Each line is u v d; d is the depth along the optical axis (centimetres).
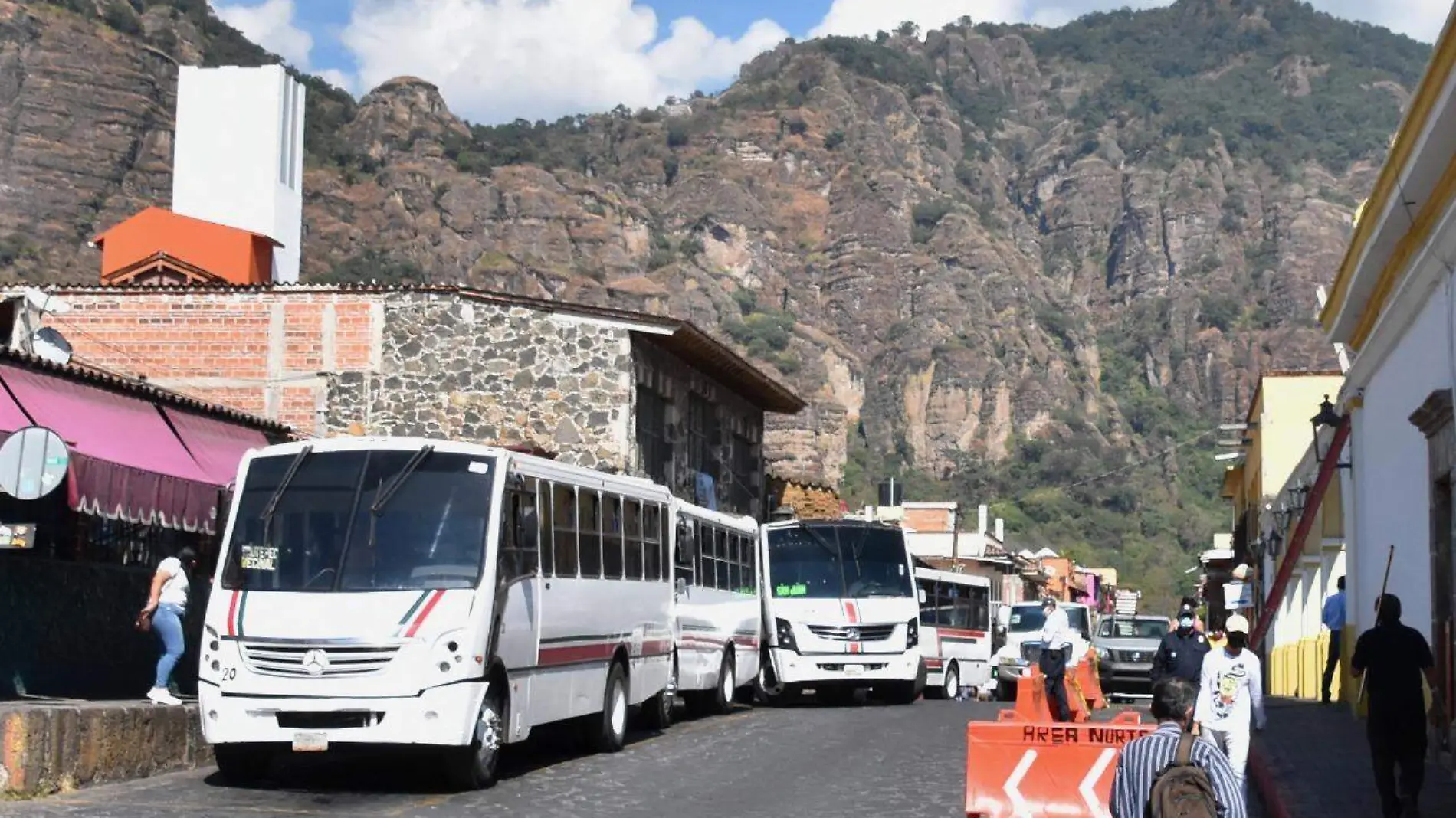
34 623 1759
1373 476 2339
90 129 14300
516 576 1608
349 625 1478
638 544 2098
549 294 16338
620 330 3145
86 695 1870
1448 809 1360
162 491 1839
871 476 17488
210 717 1484
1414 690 1280
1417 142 1596
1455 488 1647
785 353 17675
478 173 17462
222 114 3916
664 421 3459
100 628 1909
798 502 4847
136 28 15162
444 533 1540
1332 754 1845
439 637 1482
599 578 1906
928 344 19212
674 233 19700
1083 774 1301
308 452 1595
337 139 17162
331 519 1545
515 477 1620
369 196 16525
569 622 1780
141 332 3097
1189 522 17662
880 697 3366
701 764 1798
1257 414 5059
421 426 3102
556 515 1756
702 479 3697
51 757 1400
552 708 1727
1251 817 1479
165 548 2083
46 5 14512
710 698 2619
